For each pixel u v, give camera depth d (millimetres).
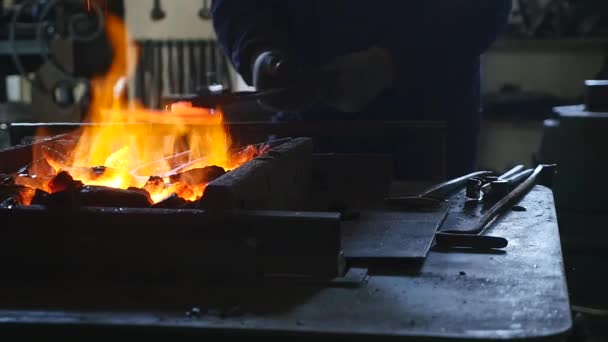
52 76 3500
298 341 872
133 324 893
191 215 1049
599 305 2385
